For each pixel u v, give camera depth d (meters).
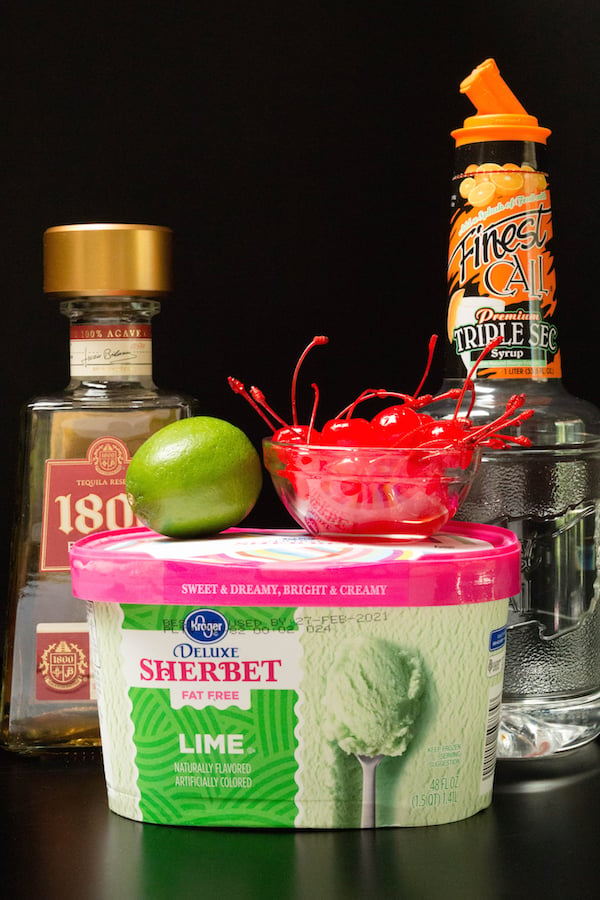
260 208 1.18
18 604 0.96
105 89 1.16
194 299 1.18
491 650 0.78
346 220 1.19
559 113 1.18
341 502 0.81
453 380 0.96
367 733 0.76
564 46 1.18
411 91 1.18
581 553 0.96
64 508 0.96
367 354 1.20
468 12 1.18
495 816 0.81
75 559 0.79
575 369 1.20
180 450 0.82
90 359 0.97
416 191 1.19
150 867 0.73
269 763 0.77
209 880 0.72
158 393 1.00
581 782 0.89
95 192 1.17
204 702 0.76
